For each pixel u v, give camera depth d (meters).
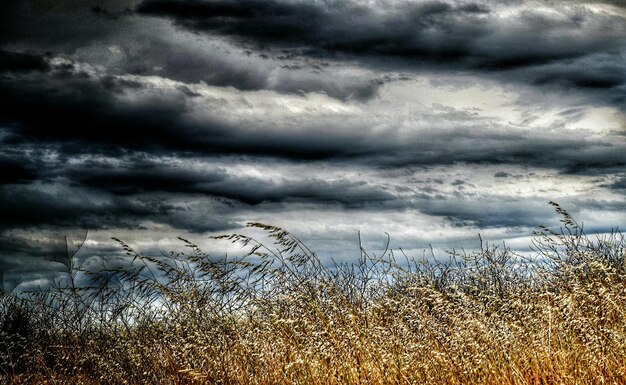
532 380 2.35
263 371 2.56
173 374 2.65
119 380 2.75
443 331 2.51
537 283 2.73
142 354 2.74
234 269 2.74
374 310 2.61
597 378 2.29
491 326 2.47
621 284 2.46
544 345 2.38
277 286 2.69
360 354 2.44
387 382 2.40
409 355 2.43
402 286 2.78
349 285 2.78
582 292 2.46
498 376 2.35
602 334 2.35
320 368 2.45
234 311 2.71
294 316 2.62
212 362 2.59
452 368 2.39
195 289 2.76
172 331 2.75
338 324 2.52
